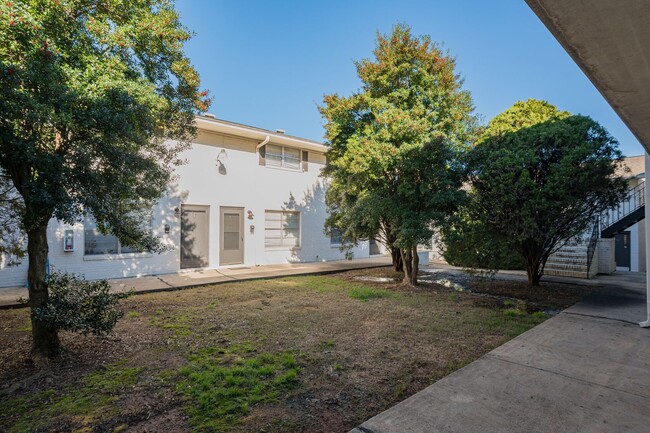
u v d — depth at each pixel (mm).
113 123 3498
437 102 8227
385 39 8516
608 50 2188
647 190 5301
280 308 6297
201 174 11211
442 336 4754
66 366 3615
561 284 9445
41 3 3311
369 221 8305
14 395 3004
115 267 9422
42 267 3732
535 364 3711
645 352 4094
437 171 7527
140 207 5391
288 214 13898
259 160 12797
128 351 4078
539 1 1835
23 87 3074
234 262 12062
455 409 2744
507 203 7508
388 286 8945
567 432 2438
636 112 3090
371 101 8211
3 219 4652
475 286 9047
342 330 4973
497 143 8117
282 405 2863
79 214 3486
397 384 3281
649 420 2605
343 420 2639
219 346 4281
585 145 7098
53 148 3480
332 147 10312
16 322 5312
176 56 4699
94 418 2637
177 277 9680
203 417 2658
